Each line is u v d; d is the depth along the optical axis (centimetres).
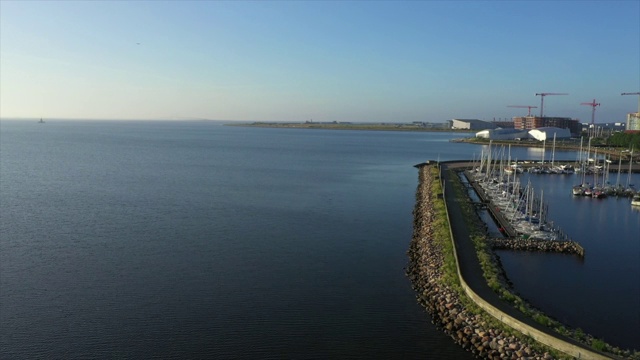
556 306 5572
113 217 9656
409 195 13012
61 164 19062
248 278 6375
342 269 6769
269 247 7769
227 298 5725
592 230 9200
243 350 4594
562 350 4209
